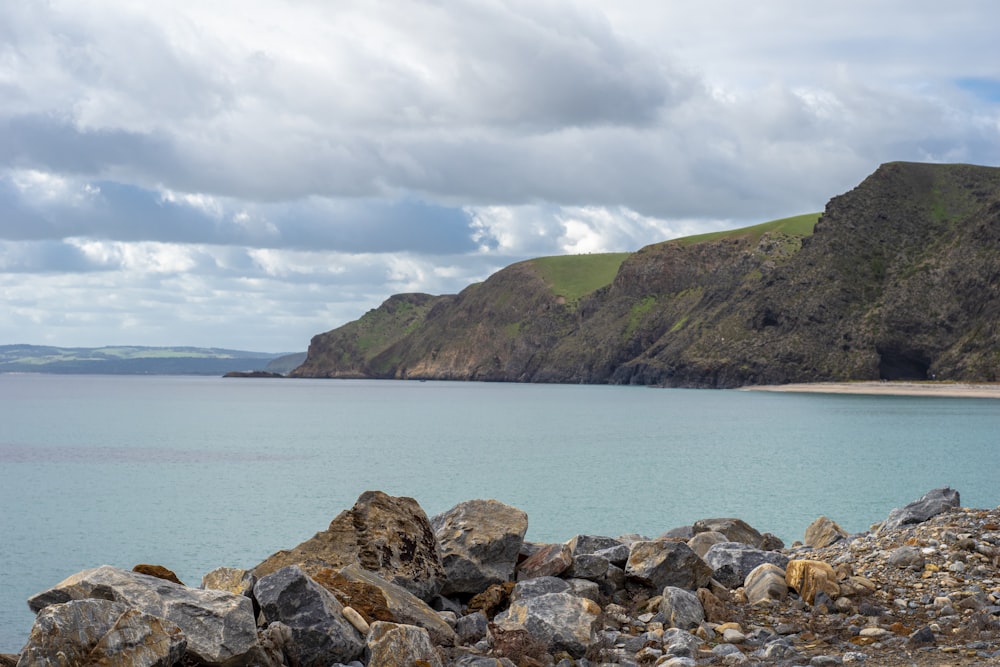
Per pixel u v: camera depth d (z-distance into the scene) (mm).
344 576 13391
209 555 39875
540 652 12367
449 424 133625
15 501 57688
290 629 11344
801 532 41562
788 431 111438
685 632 13391
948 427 114938
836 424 122562
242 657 10453
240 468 75688
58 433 118250
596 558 16344
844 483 60969
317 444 100062
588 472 69562
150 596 10750
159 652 9234
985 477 63000
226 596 11125
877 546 17500
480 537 16141
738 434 107875
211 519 49688
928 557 16312
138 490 62344
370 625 12328
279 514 51312
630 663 12203
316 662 11305
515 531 16406
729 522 23516
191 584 33781
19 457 86312
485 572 15836
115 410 182375
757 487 59250
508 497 55625
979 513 18344
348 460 81625
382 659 10875
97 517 50938
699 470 70312
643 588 16016
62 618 8992
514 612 13625
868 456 79625
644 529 43219
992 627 13148
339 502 55750
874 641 12914
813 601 15078
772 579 15797
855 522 44281
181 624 10414
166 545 42281
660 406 183000
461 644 13273
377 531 15273
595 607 13906
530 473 69375
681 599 14602
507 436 109500
